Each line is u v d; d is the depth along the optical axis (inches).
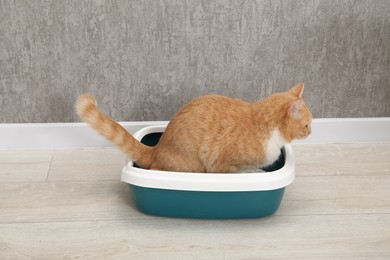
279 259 59.5
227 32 76.5
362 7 75.9
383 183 73.5
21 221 65.1
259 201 63.8
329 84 80.5
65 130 81.1
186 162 65.2
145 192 64.3
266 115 63.9
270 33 76.8
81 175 75.2
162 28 75.8
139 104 80.5
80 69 77.7
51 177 74.4
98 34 75.7
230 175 62.0
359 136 83.7
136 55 77.3
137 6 74.4
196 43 76.9
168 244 61.8
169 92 79.9
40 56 76.6
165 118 81.7
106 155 80.6
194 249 61.1
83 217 66.2
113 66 77.8
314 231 64.0
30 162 78.1
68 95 79.4
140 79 78.8
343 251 60.7
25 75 77.6
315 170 76.7
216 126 64.0
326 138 83.7
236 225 65.1
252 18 75.8
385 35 77.6
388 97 81.6
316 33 77.1
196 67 78.4
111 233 63.5
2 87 78.1
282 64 78.8
